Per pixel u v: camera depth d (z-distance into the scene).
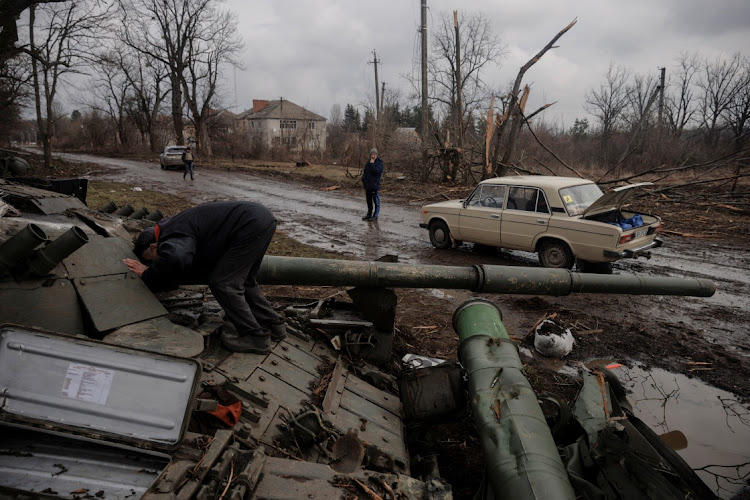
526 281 4.84
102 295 3.12
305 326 4.60
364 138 35.31
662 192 16.77
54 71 23.66
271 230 3.61
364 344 4.50
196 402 2.56
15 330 2.24
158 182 21.92
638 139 28.94
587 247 8.51
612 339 6.55
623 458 2.77
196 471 2.20
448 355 5.93
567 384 5.43
